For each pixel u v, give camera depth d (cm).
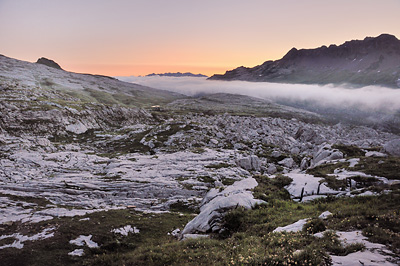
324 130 13825
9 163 5528
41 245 2180
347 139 10919
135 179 4969
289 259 1067
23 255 2031
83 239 2327
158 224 2800
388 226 1304
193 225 2080
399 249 1048
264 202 2170
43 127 9975
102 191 4350
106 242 2306
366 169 2912
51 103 12162
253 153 8094
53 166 5803
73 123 11231
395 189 2078
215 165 6212
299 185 2592
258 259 1145
